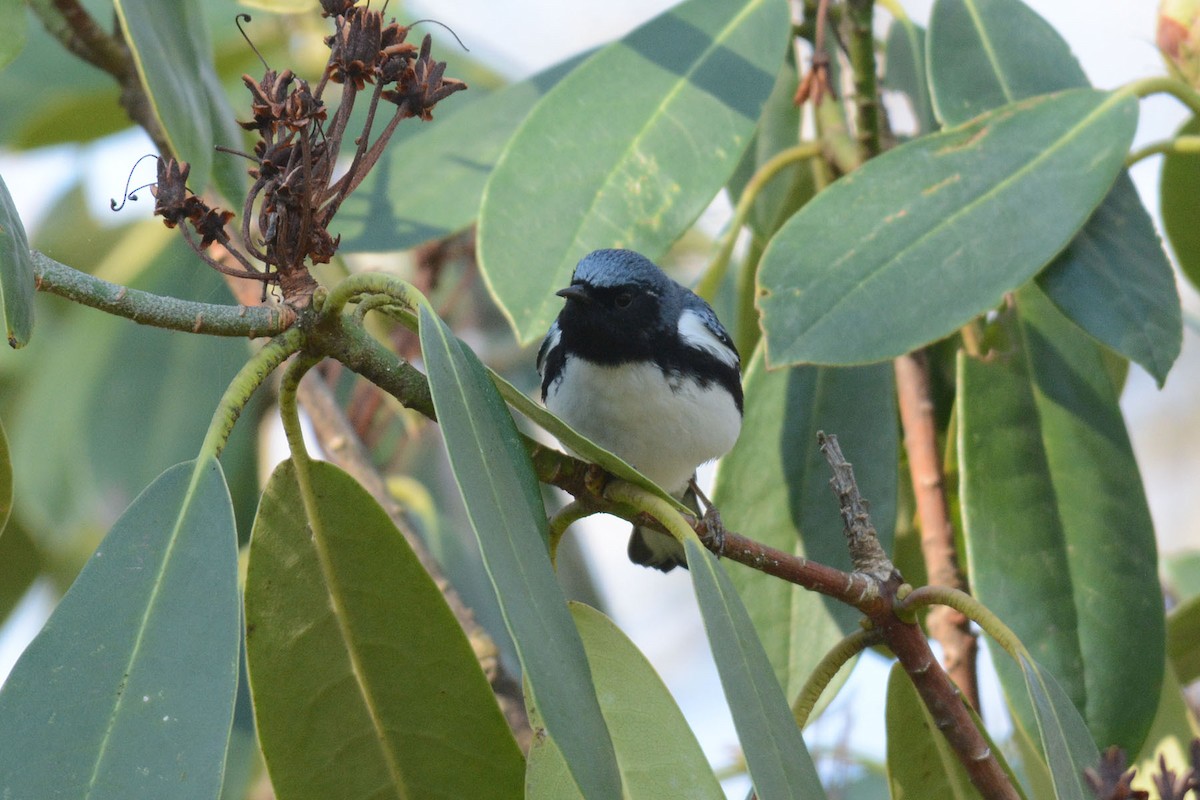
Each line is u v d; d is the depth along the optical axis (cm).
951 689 589
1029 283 784
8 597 1067
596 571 1144
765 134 994
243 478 1002
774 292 670
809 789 464
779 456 819
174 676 449
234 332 489
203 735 439
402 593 553
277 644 554
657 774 562
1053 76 802
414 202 879
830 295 666
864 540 602
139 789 429
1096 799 518
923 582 969
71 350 1012
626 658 583
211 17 1112
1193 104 721
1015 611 703
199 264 715
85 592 463
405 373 509
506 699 842
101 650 453
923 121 970
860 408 822
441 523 1023
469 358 505
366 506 545
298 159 482
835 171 886
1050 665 689
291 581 552
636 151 757
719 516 808
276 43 1123
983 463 736
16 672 445
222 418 492
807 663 758
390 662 557
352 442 884
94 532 1076
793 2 964
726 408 930
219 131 796
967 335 830
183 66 729
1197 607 832
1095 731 679
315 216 495
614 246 734
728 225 858
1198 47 736
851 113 974
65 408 996
